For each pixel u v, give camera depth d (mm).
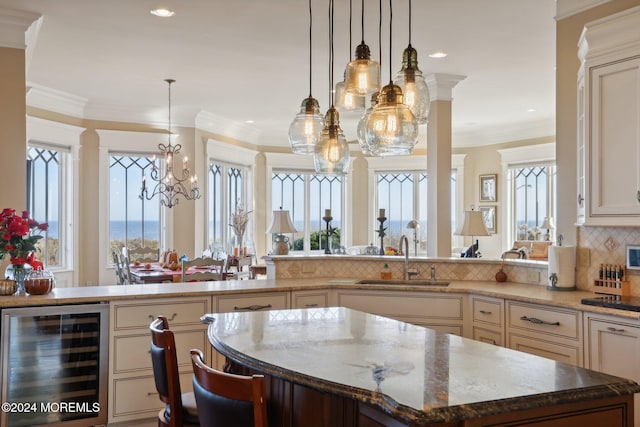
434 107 6082
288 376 1754
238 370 2506
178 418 2266
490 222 10125
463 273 4617
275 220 5844
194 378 1898
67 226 7418
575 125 3943
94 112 7715
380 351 2053
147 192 7359
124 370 3613
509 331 3709
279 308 4074
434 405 1442
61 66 5789
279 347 2117
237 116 8719
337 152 2975
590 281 3807
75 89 6871
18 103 4137
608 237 3680
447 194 6031
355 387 1598
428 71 5945
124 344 3609
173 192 8188
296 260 4758
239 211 9578
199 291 3811
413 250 10750
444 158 6055
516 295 3650
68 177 7430
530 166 9461
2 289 3516
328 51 5254
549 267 3922
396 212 10898
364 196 11023
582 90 3678
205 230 8562
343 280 4574
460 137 10477
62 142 7258
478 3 4094
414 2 4055
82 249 7621
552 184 9102
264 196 10344
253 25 4543
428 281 4520
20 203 4117
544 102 7637
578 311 3232
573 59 3957
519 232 9711
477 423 1447
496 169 10086
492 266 4570
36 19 4230
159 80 6402
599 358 3111
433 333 2395
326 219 6652
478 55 5395
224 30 4664
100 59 5516
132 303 3631
